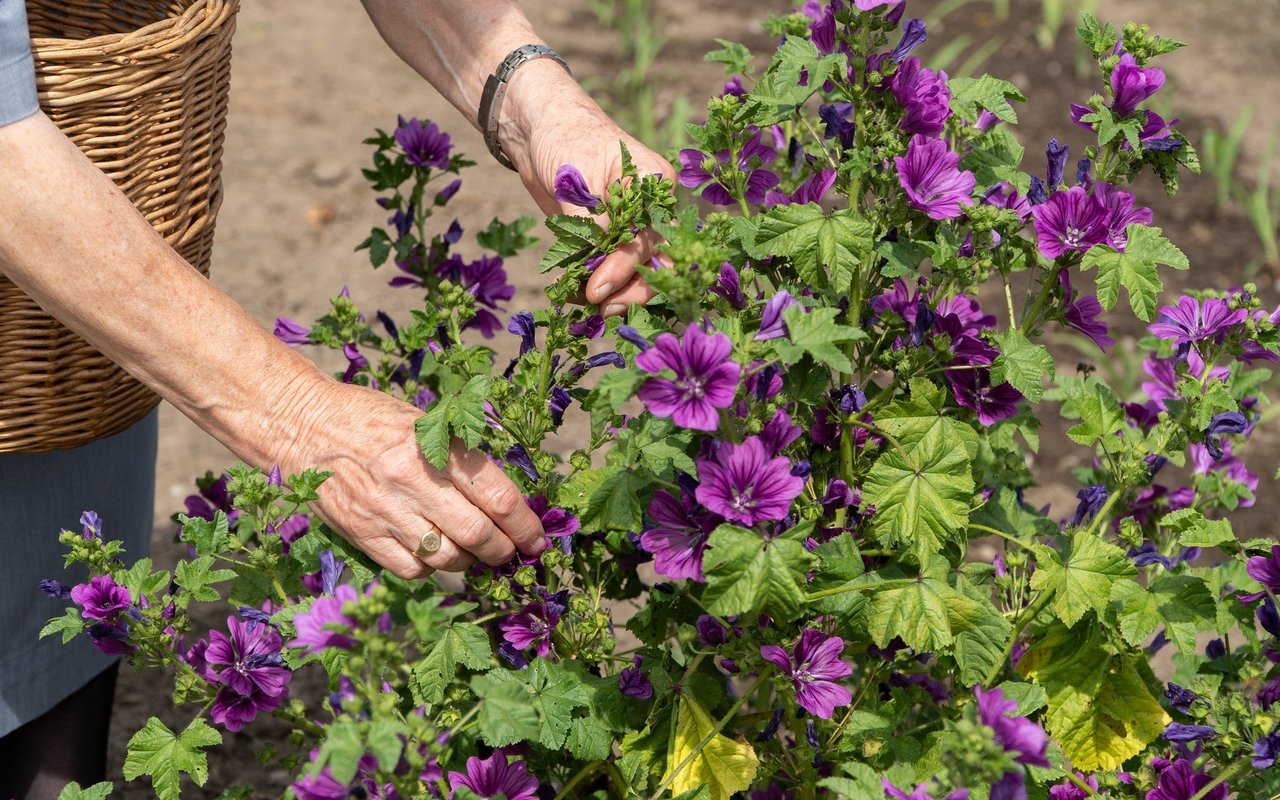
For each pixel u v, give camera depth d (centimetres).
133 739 147
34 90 143
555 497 152
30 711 166
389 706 133
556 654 154
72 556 148
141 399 161
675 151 162
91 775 174
